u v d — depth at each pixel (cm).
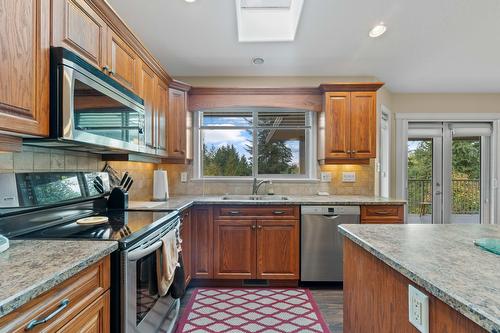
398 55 302
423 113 406
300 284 273
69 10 133
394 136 405
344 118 305
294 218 270
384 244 105
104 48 165
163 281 154
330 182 338
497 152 408
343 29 261
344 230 132
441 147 416
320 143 327
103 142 153
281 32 274
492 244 103
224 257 271
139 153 223
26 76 107
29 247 108
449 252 95
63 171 173
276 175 349
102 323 109
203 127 348
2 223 123
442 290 66
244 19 273
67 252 101
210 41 277
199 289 265
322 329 198
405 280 86
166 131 286
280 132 351
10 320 67
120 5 232
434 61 313
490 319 53
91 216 178
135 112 196
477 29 262
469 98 406
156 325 154
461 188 417
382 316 101
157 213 189
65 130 123
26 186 136
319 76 342
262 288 268
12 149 115
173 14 243
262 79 343
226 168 353
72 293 90
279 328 199
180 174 341
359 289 122
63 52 123
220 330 196
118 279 117
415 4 234
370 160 336
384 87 379
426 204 416
